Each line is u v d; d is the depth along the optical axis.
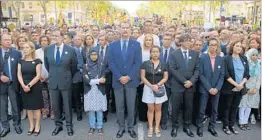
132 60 4.88
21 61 4.94
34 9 41.97
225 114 5.13
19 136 5.02
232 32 6.69
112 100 6.22
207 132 5.18
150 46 5.38
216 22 25.39
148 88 4.97
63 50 4.96
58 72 4.92
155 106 4.96
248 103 5.26
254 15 20.75
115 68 4.90
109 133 5.15
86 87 5.03
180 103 5.00
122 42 4.91
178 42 5.48
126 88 4.91
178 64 4.88
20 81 4.92
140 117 5.72
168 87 5.24
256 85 5.25
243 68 5.00
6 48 5.01
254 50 5.25
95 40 6.81
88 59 5.04
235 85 4.93
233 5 33.88
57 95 5.00
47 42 5.81
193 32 7.50
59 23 22.39
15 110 5.11
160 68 4.89
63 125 5.52
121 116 5.03
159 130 5.09
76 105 5.77
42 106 5.09
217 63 4.93
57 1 31.02
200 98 5.05
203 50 6.30
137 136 5.00
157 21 20.12
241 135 5.04
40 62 5.02
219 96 5.12
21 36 5.69
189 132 5.03
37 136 5.02
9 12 23.19
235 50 4.98
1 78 4.94
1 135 5.00
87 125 5.56
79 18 41.88
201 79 4.95
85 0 36.34
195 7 32.66
